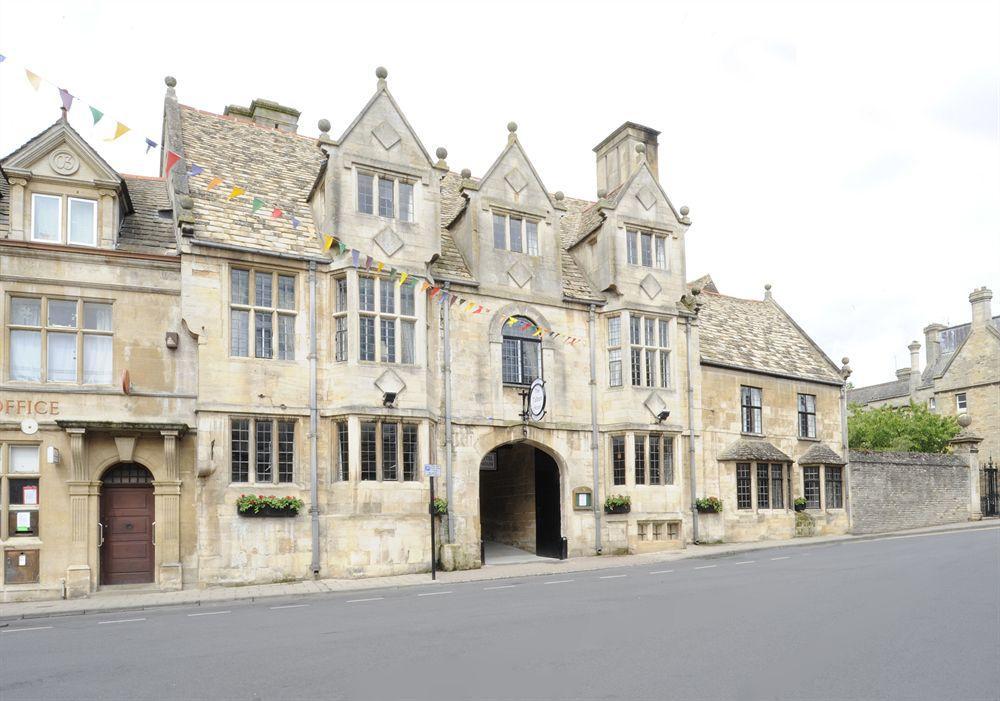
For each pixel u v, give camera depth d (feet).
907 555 63.62
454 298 66.85
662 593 44.88
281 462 60.03
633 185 80.74
